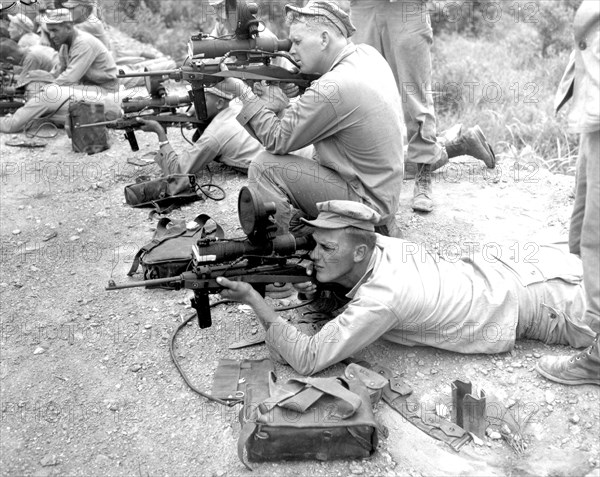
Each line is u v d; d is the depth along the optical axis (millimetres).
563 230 4496
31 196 5340
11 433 3117
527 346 3475
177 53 10656
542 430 3027
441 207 4883
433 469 2836
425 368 3355
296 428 2775
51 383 3406
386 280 3178
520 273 3412
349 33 3840
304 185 3836
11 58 7715
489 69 9094
